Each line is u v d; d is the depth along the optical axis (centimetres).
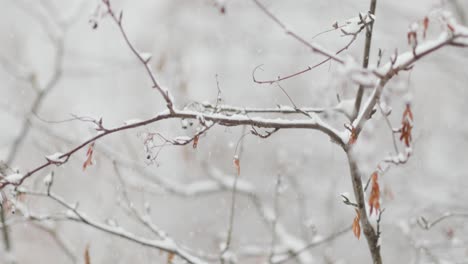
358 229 361
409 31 318
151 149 362
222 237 895
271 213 917
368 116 372
